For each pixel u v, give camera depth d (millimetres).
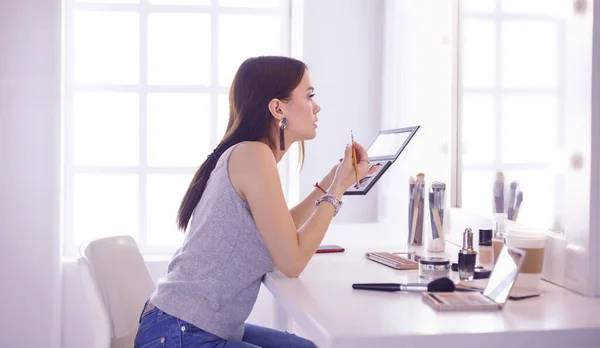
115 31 2875
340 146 2748
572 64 1303
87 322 2686
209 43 2920
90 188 2895
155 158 2918
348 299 1169
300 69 1522
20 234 2586
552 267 1341
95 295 1492
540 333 965
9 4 2553
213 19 2918
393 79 2568
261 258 1387
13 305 2588
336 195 1424
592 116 1225
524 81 1531
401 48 2467
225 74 2936
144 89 2898
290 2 2961
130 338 1672
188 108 2922
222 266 1360
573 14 1307
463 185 1890
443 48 2008
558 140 1364
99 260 1655
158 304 1359
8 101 2568
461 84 1907
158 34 2895
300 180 2734
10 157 2576
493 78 1697
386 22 2666
